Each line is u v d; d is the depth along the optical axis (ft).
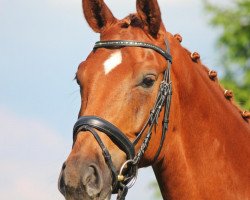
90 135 33.53
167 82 35.29
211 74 37.55
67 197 32.71
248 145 37.06
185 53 36.76
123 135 33.88
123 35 35.27
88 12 36.96
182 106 36.14
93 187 32.78
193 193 36.17
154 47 35.29
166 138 35.58
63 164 33.17
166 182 36.37
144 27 35.83
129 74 34.19
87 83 34.27
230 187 36.22
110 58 34.58
